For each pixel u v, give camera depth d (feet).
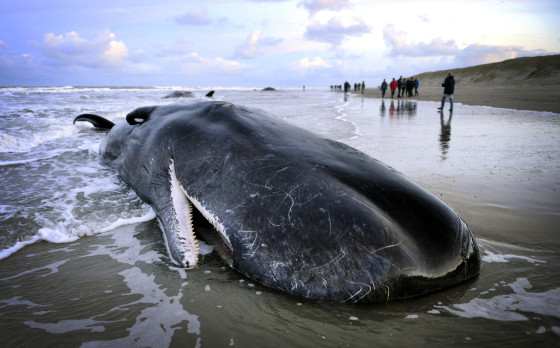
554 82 145.69
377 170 10.02
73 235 11.96
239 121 12.15
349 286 8.17
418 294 8.33
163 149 12.62
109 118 41.65
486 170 18.61
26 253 10.83
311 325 7.61
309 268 8.46
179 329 7.48
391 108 60.49
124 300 8.51
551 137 27.89
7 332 7.36
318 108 59.06
